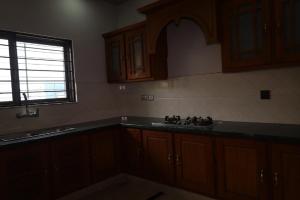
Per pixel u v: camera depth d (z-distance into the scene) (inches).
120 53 136.6
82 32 138.3
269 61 85.5
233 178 87.2
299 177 72.2
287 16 80.7
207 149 93.2
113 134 123.7
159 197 110.4
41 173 96.6
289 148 73.4
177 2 102.7
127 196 113.7
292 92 92.4
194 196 104.1
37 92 121.2
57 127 122.8
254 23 88.0
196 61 118.5
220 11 95.7
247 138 81.8
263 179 79.7
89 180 113.6
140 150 117.8
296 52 79.7
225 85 109.8
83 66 138.6
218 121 110.1
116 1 150.1
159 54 124.7
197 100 119.7
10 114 109.9
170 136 104.6
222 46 97.2
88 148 112.9
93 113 142.9
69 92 134.9
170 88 129.8
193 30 118.2
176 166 104.1
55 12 126.6
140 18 143.3
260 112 100.6
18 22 113.0
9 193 87.8
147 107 142.1
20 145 90.0
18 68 114.3
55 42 129.3
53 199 100.6
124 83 152.1
